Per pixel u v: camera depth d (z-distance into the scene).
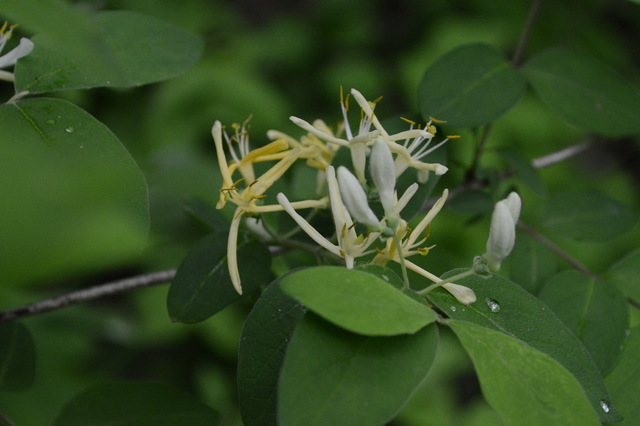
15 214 0.17
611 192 0.69
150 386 0.32
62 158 0.20
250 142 0.61
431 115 0.34
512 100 0.35
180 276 0.32
